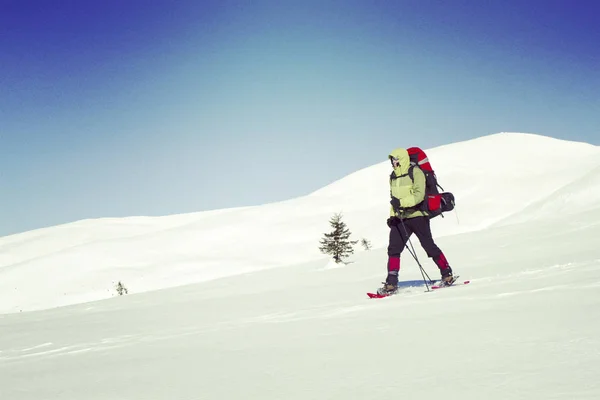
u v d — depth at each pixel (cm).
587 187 3294
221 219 11850
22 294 8644
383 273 1241
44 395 302
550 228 1667
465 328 335
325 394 225
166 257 9800
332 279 1282
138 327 689
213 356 360
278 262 9106
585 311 338
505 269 816
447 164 11550
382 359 280
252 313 668
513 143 12594
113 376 335
